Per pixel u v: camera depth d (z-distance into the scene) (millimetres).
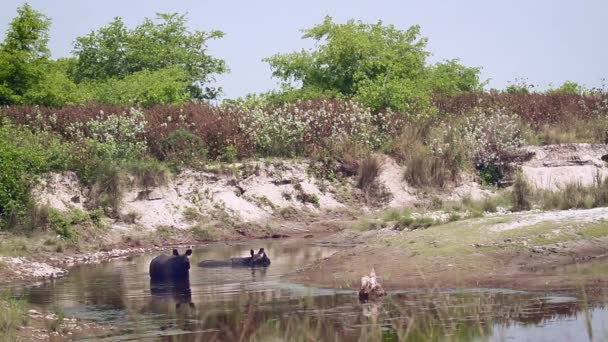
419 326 29734
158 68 125000
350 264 45156
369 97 94188
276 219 70375
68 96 97438
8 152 61875
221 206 69938
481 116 84438
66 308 36938
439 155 79000
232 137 76938
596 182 69312
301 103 87000
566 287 36438
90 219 63781
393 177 77062
